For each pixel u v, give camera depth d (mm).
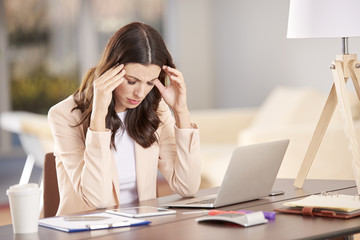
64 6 8828
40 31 8805
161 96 2523
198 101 8469
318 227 1712
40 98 8836
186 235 1661
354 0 2363
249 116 6066
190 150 2441
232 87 8062
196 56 8469
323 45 6566
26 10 8758
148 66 2264
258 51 7562
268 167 2215
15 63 8734
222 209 2061
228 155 4848
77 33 8859
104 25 8898
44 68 8844
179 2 8562
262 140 4383
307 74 6812
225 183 2045
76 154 2389
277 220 1826
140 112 2502
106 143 2258
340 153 4203
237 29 7895
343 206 1898
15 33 8711
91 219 1906
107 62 2297
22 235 1743
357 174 2314
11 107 8719
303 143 4285
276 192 2361
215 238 1615
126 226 1812
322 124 2512
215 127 5977
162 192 5723
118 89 2318
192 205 2111
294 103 5570
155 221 1873
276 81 7305
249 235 1636
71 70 8875
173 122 2664
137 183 2520
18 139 8789
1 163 8406
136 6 8867
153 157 2549
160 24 8836
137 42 2254
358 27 2363
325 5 2379
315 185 2547
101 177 2258
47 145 4781
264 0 7418
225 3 8062
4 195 6121
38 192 1781
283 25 7145
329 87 6531
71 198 2445
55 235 1729
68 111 2428
